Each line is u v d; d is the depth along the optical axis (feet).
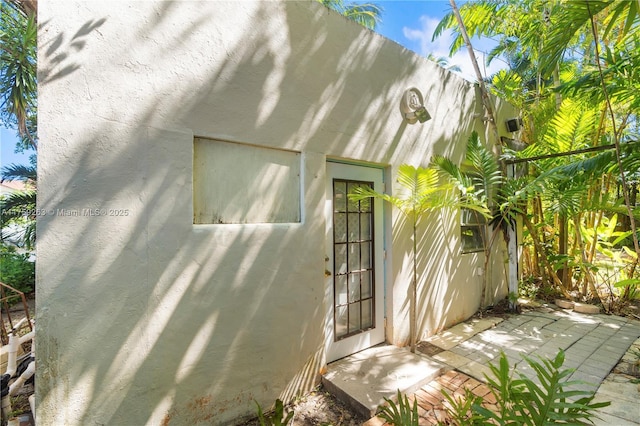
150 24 5.91
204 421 6.42
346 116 8.98
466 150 13.61
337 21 8.77
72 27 5.22
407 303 10.70
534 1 14.69
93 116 5.36
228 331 6.75
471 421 5.09
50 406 4.98
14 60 11.25
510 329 12.23
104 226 5.43
